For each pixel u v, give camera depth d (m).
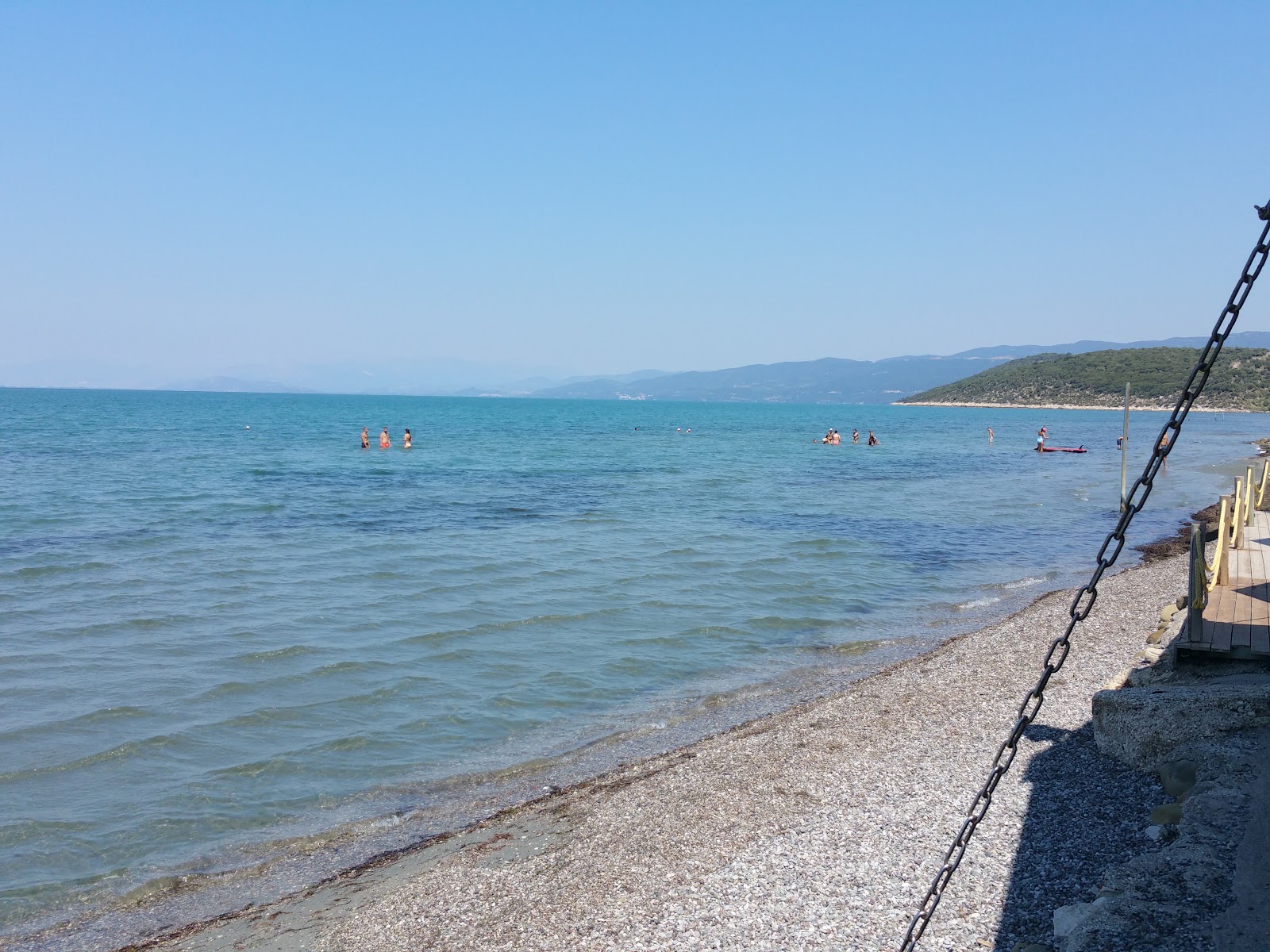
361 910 7.62
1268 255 3.68
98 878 8.34
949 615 18.66
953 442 94.81
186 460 53.25
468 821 9.41
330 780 10.46
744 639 16.59
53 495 35.72
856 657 15.48
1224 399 180.75
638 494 40.19
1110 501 41.00
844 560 24.66
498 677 14.14
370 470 49.88
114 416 117.19
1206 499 42.03
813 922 6.82
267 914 7.70
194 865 8.60
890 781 9.54
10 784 10.14
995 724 11.06
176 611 17.84
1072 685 12.44
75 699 12.79
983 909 6.77
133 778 10.38
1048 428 133.12
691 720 12.40
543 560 23.64
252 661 14.64
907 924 6.66
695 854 8.16
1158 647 12.12
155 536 26.86
